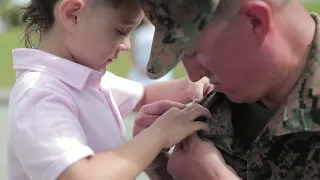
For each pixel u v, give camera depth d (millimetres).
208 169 1452
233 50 1331
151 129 1486
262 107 1544
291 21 1372
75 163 1388
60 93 1521
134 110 1960
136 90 1937
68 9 1549
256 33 1321
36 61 1585
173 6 1271
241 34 1315
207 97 1657
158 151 1464
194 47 1330
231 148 1546
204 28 1268
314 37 1393
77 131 1465
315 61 1382
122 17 1543
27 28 1696
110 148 1629
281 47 1361
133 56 5184
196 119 1565
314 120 1358
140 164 1432
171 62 1292
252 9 1295
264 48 1340
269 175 1449
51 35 1623
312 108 1366
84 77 1580
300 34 1383
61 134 1427
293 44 1381
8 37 12055
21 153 1438
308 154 1402
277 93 1437
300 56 1393
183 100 1895
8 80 8664
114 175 1391
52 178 1387
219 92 1564
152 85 1987
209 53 1342
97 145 1611
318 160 1391
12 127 1473
